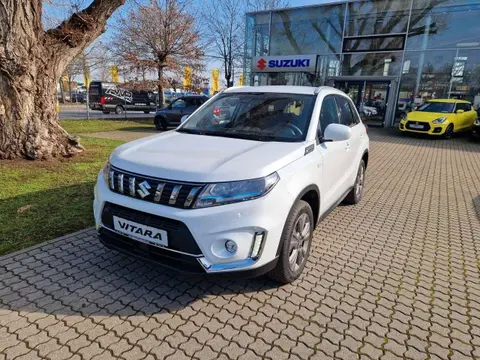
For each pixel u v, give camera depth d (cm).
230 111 384
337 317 264
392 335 247
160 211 247
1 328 236
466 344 241
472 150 1145
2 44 595
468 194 628
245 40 2245
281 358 221
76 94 4631
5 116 653
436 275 334
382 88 1877
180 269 248
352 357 225
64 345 224
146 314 258
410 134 1541
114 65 2005
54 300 269
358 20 1898
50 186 543
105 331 238
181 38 1873
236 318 258
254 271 254
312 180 307
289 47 2141
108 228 283
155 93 2747
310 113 351
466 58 1684
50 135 703
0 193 499
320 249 379
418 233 438
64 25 700
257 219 246
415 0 1741
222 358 219
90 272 310
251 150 288
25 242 359
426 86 1797
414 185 680
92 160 728
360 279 321
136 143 324
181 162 263
